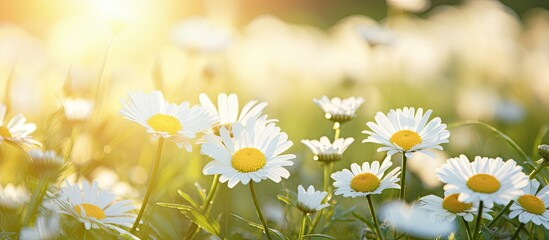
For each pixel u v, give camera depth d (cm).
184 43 109
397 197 83
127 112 63
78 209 64
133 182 92
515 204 64
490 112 131
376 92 143
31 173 71
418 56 163
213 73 103
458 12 174
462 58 166
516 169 60
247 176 63
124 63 139
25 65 122
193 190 88
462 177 60
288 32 167
